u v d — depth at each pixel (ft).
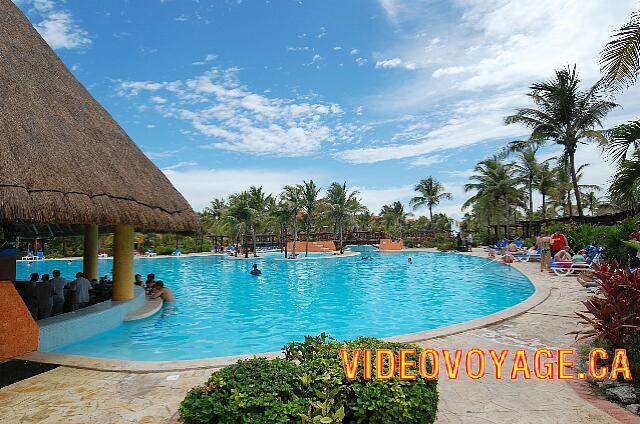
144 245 139.13
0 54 26.58
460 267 88.22
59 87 31.37
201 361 21.24
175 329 36.45
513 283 60.80
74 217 22.57
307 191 145.79
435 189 198.59
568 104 92.89
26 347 23.82
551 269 61.11
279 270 87.97
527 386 17.24
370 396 10.39
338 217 140.67
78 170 24.97
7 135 21.66
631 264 43.42
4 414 15.16
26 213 20.08
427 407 10.49
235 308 46.93
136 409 15.43
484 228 147.33
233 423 9.60
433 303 48.47
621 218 72.33
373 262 103.91
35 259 110.22
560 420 14.10
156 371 19.79
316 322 39.60
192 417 9.68
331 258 114.93
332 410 10.52
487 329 27.17
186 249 135.64
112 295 38.88
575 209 167.32
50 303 32.68
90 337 31.73
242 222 119.14
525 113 98.53
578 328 27.02
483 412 14.75
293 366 11.47
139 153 36.99
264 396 9.89
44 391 17.43
